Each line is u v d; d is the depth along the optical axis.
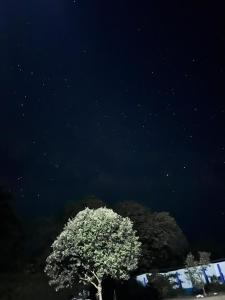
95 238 20.55
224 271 31.83
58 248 21.44
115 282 30.33
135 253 21.22
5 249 32.28
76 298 29.33
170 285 33.78
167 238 45.47
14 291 28.78
